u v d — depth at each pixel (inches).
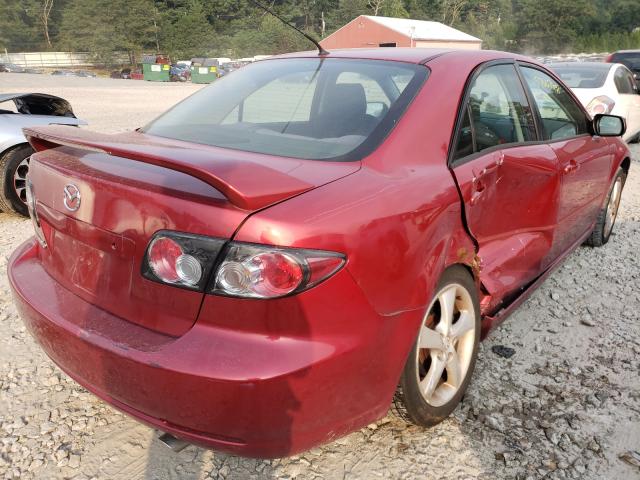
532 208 126.2
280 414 71.5
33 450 95.0
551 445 97.7
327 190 76.5
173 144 97.3
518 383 115.2
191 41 3393.2
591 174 160.4
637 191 284.0
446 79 105.0
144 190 75.0
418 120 96.0
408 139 93.1
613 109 332.2
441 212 88.4
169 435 82.9
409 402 90.9
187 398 70.9
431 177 90.4
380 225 77.0
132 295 77.5
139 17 3319.4
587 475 91.3
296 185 74.6
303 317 70.8
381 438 98.4
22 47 3535.9
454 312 103.1
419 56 112.4
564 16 3238.2
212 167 70.4
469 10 4500.5
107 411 105.0
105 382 77.7
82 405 106.6
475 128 106.3
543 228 133.4
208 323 71.9
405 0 4335.6
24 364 119.3
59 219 86.8
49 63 3164.4
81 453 94.5
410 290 81.5
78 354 79.7
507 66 126.1
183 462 93.0
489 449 96.4
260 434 72.0
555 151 134.4
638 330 138.8
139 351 73.0
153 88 1121.4
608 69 356.5
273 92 111.3
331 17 4020.7
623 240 206.4
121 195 76.8
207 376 68.9
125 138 91.4
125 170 81.2
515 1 4662.9
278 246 68.5
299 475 90.4
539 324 140.6
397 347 81.4
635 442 98.9
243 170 72.0
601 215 186.9
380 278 76.5
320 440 77.7
